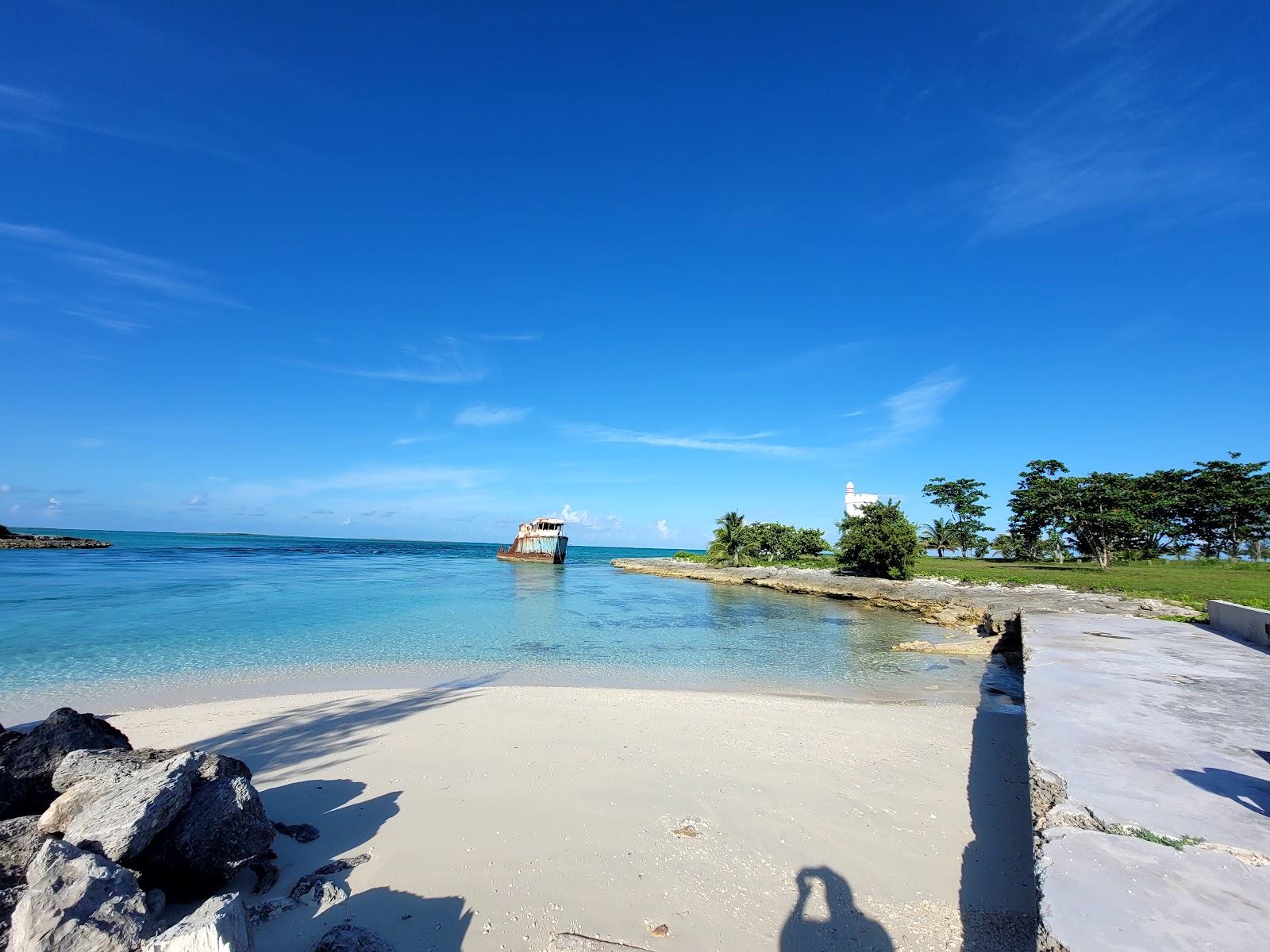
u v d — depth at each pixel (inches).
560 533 3157.0
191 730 418.9
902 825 278.1
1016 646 815.7
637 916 207.6
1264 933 136.9
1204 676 410.0
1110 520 1857.8
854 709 493.0
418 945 190.2
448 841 255.3
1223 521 2135.8
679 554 3742.6
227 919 150.9
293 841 252.7
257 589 1422.2
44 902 157.8
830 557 3019.2
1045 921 142.8
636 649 823.7
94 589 1301.7
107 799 207.2
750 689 597.0
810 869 239.1
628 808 289.6
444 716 451.2
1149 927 139.4
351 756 360.2
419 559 3627.0
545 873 231.9
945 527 2979.8
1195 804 204.1
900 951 191.5
